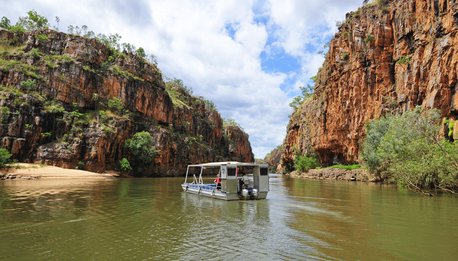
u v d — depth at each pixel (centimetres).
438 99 4828
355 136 6938
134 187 4269
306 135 9712
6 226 1622
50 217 1862
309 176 7806
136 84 9375
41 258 1123
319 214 2084
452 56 4753
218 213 2119
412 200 2766
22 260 1100
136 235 1475
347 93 7356
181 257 1150
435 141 3369
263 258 1143
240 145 17650
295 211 2211
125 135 8088
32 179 5331
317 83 9562
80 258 1128
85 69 8119
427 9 5447
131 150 7994
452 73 4694
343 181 5906
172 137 10088
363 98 6819
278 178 7731
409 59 5841
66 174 6012
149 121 9631
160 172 9056
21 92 6925
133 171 8106
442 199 2814
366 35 7012
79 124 7294
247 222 1809
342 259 1134
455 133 4278
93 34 10100
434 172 3136
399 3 6350
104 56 9119
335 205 2500
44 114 6856
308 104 10250
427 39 5397
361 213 2112
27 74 7238
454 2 4822
